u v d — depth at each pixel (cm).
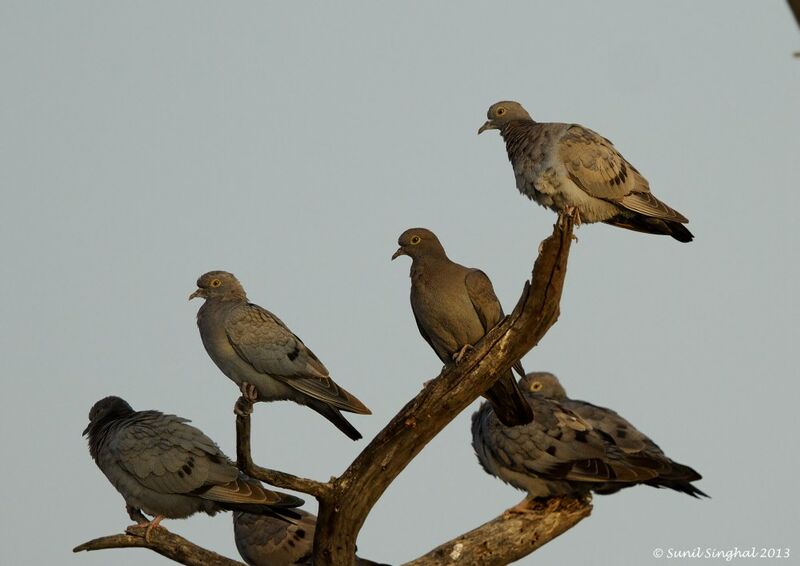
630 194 1394
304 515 1554
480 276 1306
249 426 1056
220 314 1455
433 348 1391
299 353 1448
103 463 1381
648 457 1367
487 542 1275
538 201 1419
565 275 1095
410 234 1352
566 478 1326
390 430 1131
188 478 1329
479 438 1427
